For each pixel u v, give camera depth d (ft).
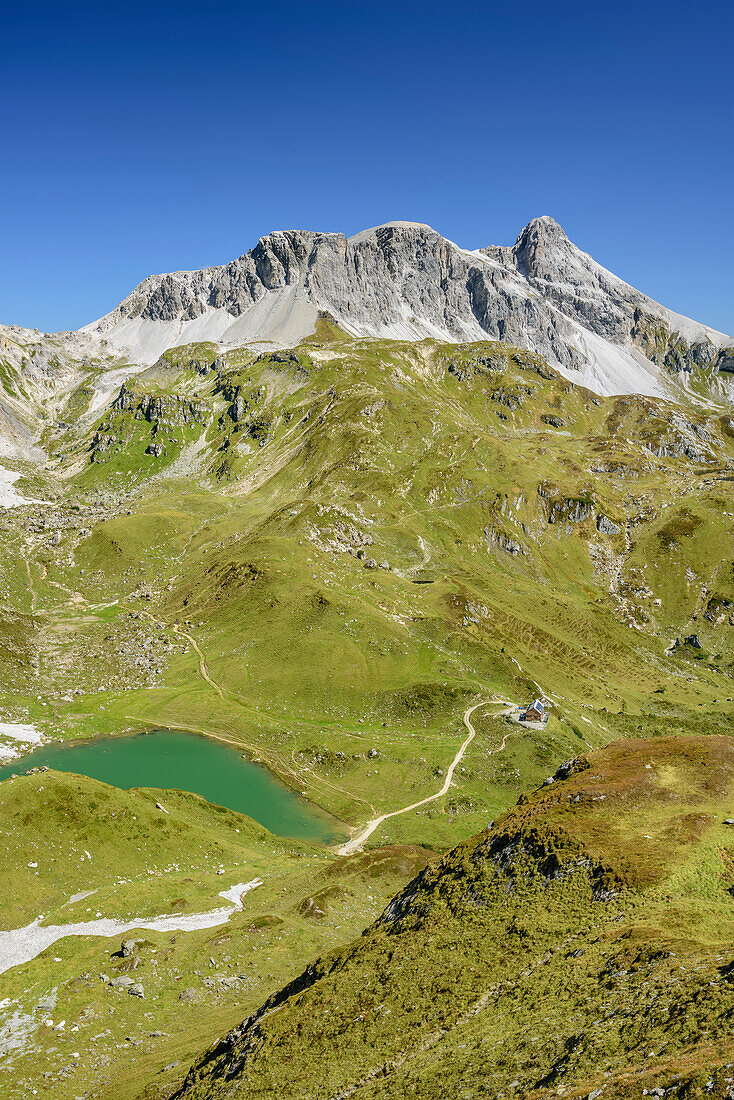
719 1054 83.35
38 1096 172.65
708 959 115.85
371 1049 140.87
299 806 473.26
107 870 303.27
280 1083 141.69
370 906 307.37
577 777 228.63
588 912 157.38
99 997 217.56
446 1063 120.88
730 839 175.22
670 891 154.71
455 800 479.00
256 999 220.43
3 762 492.13
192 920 278.46
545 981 135.23
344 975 173.27
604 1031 105.29
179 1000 222.07
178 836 344.69
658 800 204.03
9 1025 201.98
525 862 185.06
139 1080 175.32
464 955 160.56
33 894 277.23
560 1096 90.79
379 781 505.25
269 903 303.68
